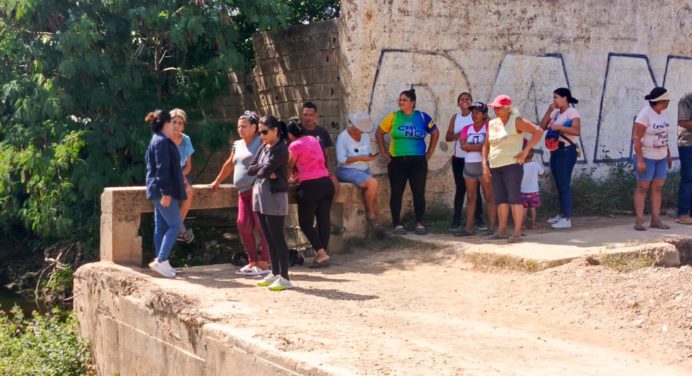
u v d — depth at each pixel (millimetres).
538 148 12789
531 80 12727
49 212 12703
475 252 9344
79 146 12516
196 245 13625
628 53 13750
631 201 12961
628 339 6715
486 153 10062
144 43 13211
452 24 11945
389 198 11453
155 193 8828
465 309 7711
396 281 8914
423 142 10953
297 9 15461
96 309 9117
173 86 13773
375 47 11336
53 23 12469
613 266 8648
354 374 5375
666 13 14164
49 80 12344
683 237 9852
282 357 5891
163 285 8422
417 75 11703
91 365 9203
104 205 9539
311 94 12273
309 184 9570
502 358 6062
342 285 8672
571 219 12227
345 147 10797
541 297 7836
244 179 9125
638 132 10453
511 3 12461
